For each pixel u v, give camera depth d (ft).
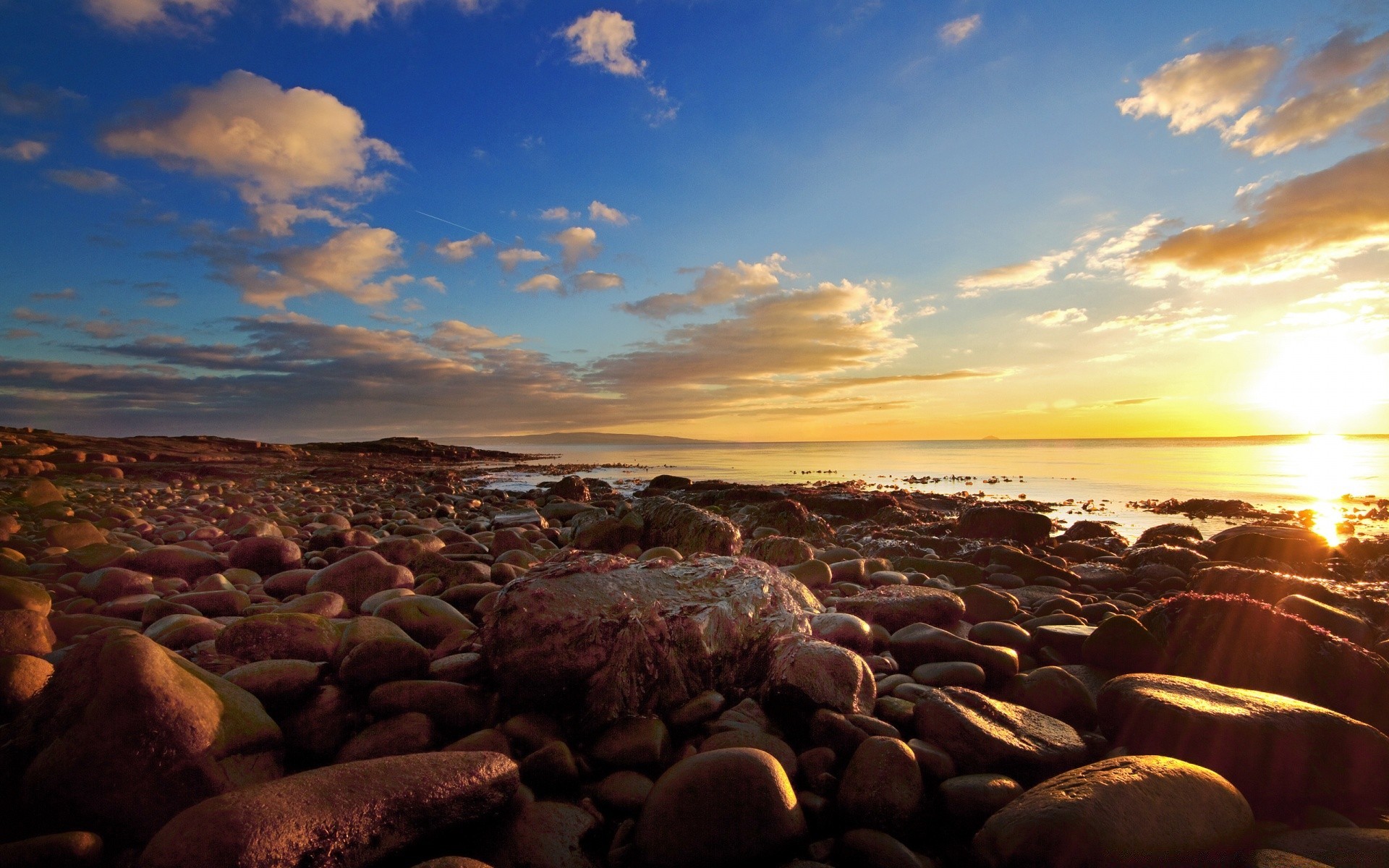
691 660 13.41
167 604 17.35
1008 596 22.41
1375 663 14.40
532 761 10.84
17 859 8.09
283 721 11.52
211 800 7.88
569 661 12.26
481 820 9.32
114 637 10.27
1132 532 50.88
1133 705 12.32
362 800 8.28
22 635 14.16
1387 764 10.76
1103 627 16.40
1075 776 9.62
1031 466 129.90
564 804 10.25
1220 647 15.58
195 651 13.89
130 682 9.53
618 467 174.29
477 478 130.00
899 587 21.42
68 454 87.92
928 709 12.19
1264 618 15.56
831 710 12.21
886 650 17.48
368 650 12.52
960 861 9.66
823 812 10.09
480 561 26.73
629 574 14.69
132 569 22.52
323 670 12.62
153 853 7.40
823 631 16.21
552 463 199.52
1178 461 134.41
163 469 91.86
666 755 11.60
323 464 133.80
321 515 42.52
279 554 24.20
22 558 24.66
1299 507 61.05
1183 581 28.96
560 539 39.60
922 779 10.42
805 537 44.14
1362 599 22.18
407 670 12.79
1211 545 37.47
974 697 12.71
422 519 46.70
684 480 84.33
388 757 9.45
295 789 8.20
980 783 10.27
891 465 142.92
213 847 7.23
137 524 37.19
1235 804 9.42
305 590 21.09
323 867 7.72
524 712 12.34
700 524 32.32
